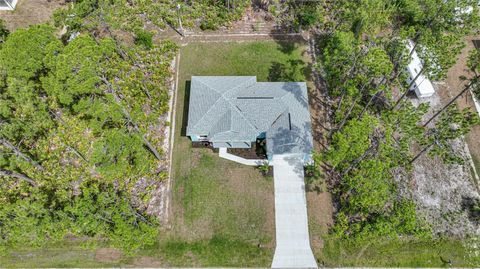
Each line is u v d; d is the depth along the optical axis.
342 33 37.31
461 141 40.88
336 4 50.28
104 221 29.73
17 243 32.94
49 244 34.66
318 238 35.06
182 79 45.81
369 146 35.09
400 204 31.64
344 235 34.62
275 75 46.06
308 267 33.84
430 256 34.22
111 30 48.38
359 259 34.06
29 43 34.44
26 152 38.78
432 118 38.72
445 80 45.09
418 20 42.00
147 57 47.19
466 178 38.62
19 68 34.00
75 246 34.62
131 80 44.53
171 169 39.19
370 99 38.78
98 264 33.97
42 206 30.27
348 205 35.78
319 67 41.66
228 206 36.88
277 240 35.03
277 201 37.09
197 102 40.53
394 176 38.62
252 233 35.44
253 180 38.28
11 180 37.88
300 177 38.28
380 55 35.50
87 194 30.53
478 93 40.00
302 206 36.75
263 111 39.47
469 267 33.84
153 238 32.84
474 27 39.19
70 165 38.91
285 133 38.28
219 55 47.91
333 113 42.66
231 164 39.25
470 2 39.19
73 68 33.16
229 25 50.69
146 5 52.66
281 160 39.22
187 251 34.59
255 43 49.03
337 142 32.38
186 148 40.47
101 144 30.70
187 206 36.94
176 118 42.66
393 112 35.34
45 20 51.62
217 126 38.62
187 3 53.12
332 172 38.56
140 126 40.28
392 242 34.72
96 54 36.31
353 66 36.94
